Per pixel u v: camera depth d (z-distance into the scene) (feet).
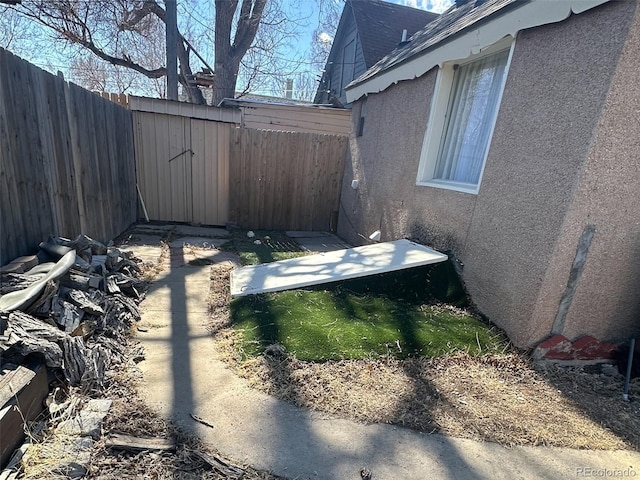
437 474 4.97
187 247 15.97
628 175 7.37
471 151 11.75
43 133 8.96
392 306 10.13
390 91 16.20
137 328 8.43
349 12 41.16
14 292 6.09
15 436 4.42
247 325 8.76
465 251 10.77
